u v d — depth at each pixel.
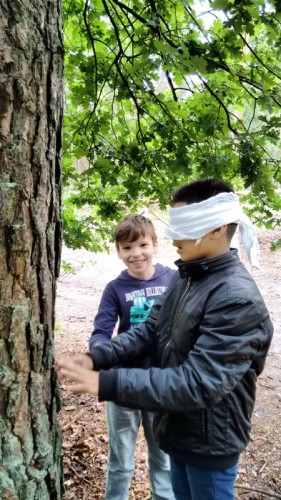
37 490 1.33
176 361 1.45
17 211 1.16
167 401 1.22
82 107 3.19
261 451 2.92
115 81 2.80
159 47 1.85
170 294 1.62
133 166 3.15
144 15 2.56
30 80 1.15
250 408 1.44
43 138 1.21
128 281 2.07
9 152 1.13
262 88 2.54
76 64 3.08
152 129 3.11
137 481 2.55
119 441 1.99
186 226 1.38
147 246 2.03
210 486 1.45
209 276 1.41
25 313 1.23
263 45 2.82
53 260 1.36
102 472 2.58
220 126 2.94
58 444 1.44
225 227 1.40
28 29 1.12
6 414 1.24
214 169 2.82
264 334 1.31
